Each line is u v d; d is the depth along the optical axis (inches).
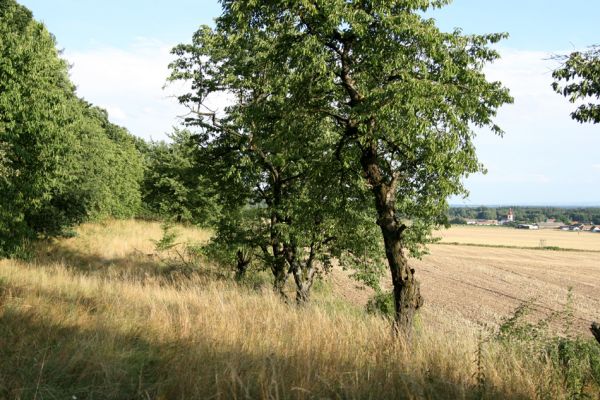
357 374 193.3
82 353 219.3
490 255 2075.5
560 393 188.5
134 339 269.1
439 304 832.3
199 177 655.1
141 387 190.9
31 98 434.0
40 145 436.8
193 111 581.6
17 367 204.2
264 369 192.1
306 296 546.9
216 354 223.5
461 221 5679.1
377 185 318.7
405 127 278.2
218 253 643.5
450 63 279.0
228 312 332.2
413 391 179.0
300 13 297.3
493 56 294.8
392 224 311.9
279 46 318.7
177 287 568.7
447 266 1579.7
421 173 328.2
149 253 931.3
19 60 429.7
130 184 1350.9
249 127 538.3
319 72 298.4
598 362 219.6
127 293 434.3
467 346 242.5
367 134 290.5
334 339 253.6
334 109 346.3
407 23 268.7
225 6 383.6
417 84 259.0
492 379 196.1
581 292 1088.8
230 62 535.8
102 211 1096.2
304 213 479.2
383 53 283.7
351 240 539.2
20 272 524.1
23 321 281.6
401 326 276.7
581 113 231.9
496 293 1020.5
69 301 363.6
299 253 566.3
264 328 289.1
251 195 609.9
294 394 179.2
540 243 2827.3
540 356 237.3
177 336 267.0
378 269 578.9
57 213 877.8
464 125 288.8
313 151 410.9
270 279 752.3
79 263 815.1
